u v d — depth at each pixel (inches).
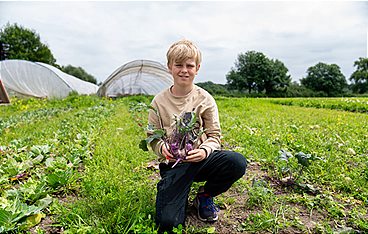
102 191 96.9
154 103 91.5
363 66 2625.5
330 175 115.1
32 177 114.2
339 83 2518.5
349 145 163.9
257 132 201.5
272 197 95.0
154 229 76.2
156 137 81.6
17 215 77.9
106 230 73.2
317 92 2335.1
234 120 278.7
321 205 92.8
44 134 219.6
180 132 82.4
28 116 378.3
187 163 81.8
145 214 81.0
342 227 79.2
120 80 1002.1
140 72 928.3
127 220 77.8
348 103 505.7
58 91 942.4
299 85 2514.8
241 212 89.6
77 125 254.5
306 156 104.0
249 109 436.8
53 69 971.9
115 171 117.0
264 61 2384.4
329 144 163.6
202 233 78.4
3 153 153.4
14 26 1823.3
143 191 97.3
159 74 927.7
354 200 96.6
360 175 117.7
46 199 91.2
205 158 80.9
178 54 83.9
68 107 554.3
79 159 135.0
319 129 231.1
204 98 88.8
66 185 104.3
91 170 119.9
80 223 75.3
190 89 89.6
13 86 895.1
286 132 204.2
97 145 167.5
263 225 79.5
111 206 86.0
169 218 74.3
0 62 909.2
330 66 2541.8
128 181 108.7
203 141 87.3
